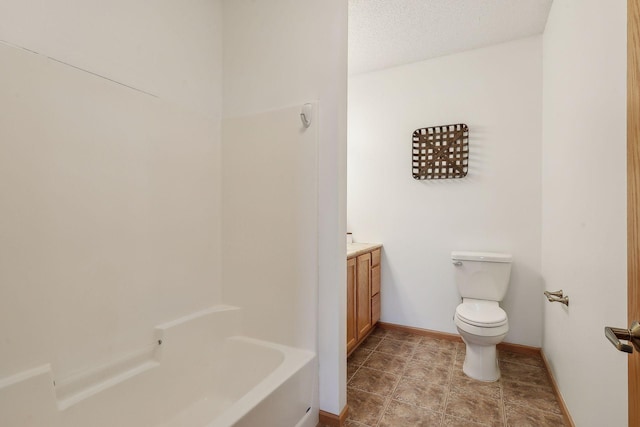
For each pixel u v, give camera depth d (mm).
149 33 1549
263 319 1805
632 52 663
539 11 2111
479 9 2090
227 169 1930
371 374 2129
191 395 1631
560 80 1832
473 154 2594
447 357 2369
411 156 2822
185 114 1729
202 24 1843
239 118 1896
